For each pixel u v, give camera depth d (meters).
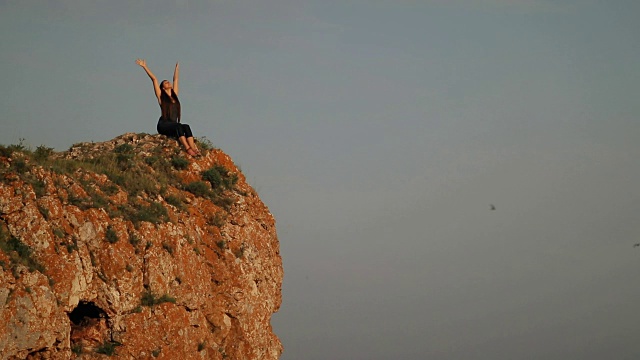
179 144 68.44
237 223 66.31
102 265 55.41
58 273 52.44
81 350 54.84
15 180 53.31
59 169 56.88
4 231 51.84
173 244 60.12
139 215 59.19
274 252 69.94
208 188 66.62
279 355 67.88
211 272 63.31
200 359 60.44
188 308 60.34
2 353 49.03
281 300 70.06
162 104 69.25
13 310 49.69
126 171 63.22
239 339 63.69
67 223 54.59
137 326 56.47
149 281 57.72
